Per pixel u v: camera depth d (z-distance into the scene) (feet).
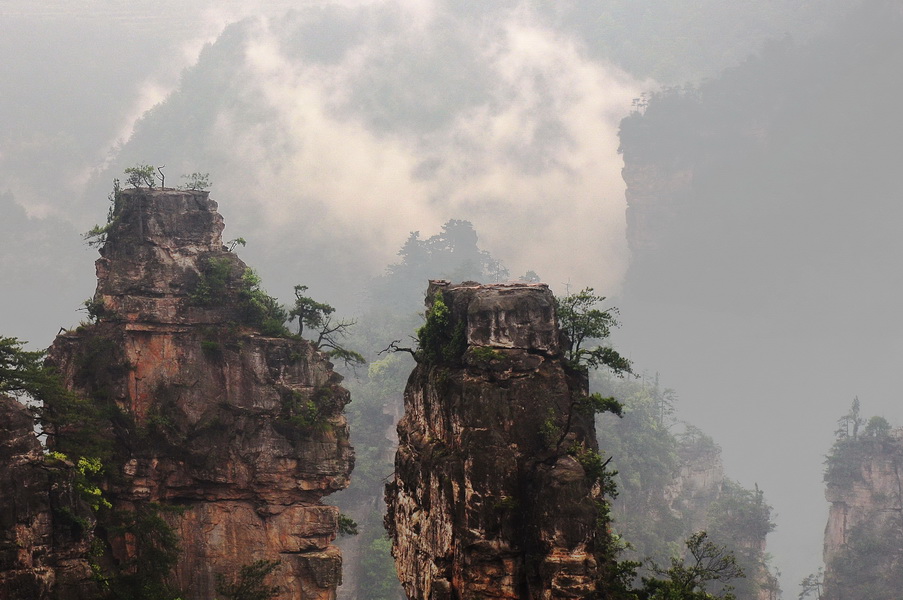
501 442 224.33
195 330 339.57
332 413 344.08
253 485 330.75
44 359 339.98
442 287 259.39
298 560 329.11
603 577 215.51
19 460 250.78
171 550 308.40
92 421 309.63
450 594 223.92
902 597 576.20
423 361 252.01
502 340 231.50
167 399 332.80
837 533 618.44
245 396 335.26
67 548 259.80
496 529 220.43
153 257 341.21
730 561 229.66
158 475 328.08
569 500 214.28
